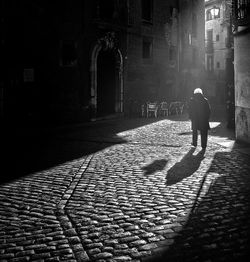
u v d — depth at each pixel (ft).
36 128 55.93
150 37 81.05
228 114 51.83
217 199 19.29
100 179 24.21
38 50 58.34
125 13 72.18
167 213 17.30
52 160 30.96
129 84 75.25
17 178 24.91
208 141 40.24
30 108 57.88
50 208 18.51
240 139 38.17
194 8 99.86
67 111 62.44
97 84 70.49
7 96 55.21
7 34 54.70
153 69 82.58
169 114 79.25
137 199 19.62
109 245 13.97
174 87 90.94
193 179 23.67
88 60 64.85
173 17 89.15
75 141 41.98
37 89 58.54
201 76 104.68
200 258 12.72
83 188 22.09
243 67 36.40
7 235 15.15
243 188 21.25
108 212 17.67
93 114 65.77
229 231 14.98
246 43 35.47
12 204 19.30
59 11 60.44
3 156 33.04
